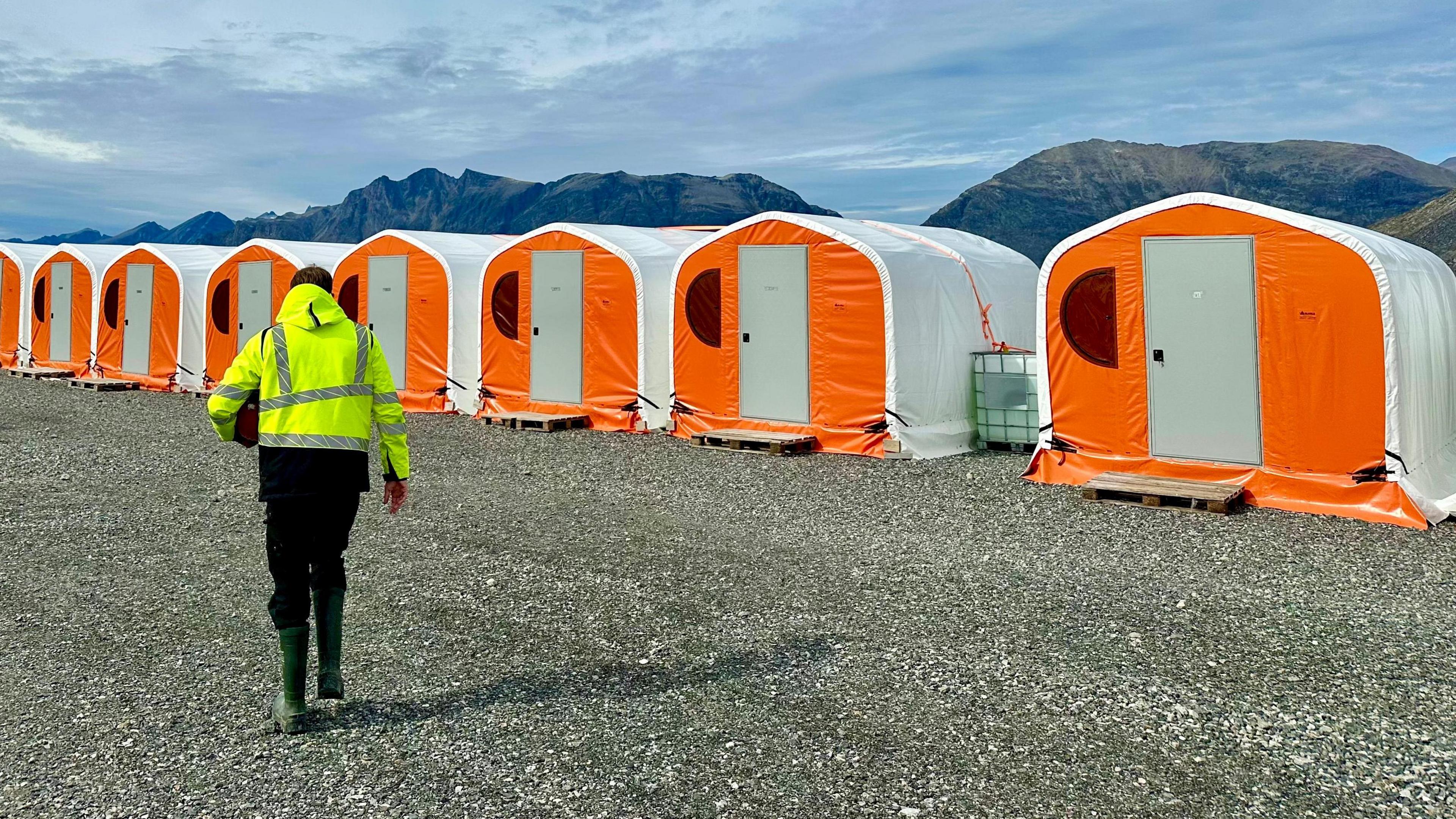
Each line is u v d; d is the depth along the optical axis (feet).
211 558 21.52
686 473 32.07
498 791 11.06
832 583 19.29
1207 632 16.30
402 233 51.29
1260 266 27.04
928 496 28.17
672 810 10.64
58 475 31.35
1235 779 11.31
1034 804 10.74
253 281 56.65
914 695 13.76
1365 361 25.32
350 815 10.54
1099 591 18.72
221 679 14.46
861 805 10.73
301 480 12.24
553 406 45.47
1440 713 13.05
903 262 36.65
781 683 14.25
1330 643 15.76
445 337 49.34
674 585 19.30
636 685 14.19
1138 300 29.17
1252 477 27.27
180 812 10.61
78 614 17.62
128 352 62.69
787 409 38.14
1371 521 24.71
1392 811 10.56
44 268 68.80
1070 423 30.68
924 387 36.32
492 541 22.95
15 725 12.89
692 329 40.70
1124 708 13.28
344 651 15.69
